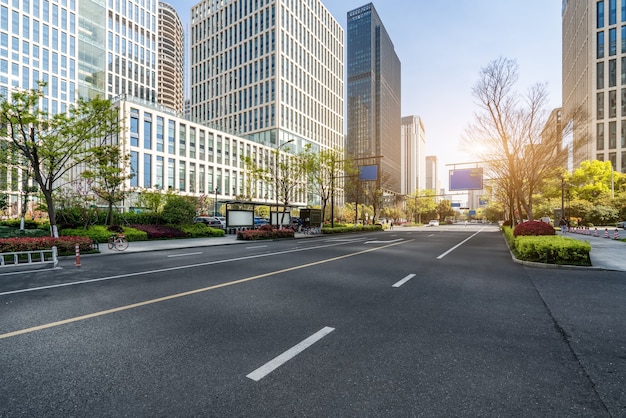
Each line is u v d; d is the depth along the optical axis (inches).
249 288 274.2
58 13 2536.9
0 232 650.8
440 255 527.5
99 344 152.3
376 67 5536.4
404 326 178.7
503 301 233.3
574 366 130.6
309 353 142.1
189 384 115.5
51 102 2460.6
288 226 1221.1
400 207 3376.0
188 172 2068.2
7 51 2272.4
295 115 2741.1
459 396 108.0
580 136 773.3
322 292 260.1
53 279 315.9
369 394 109.0
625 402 104.5
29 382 117.3
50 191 615.5
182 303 225.9
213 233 1003.9
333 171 1350.9
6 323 182.5
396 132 6461.6
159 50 4682.6
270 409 100.4
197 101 3127.5
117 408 101.2
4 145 642.8
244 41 2775.6
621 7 2164.1
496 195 1513.3
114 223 954.1
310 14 3019.2
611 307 217.9
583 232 1177.4
